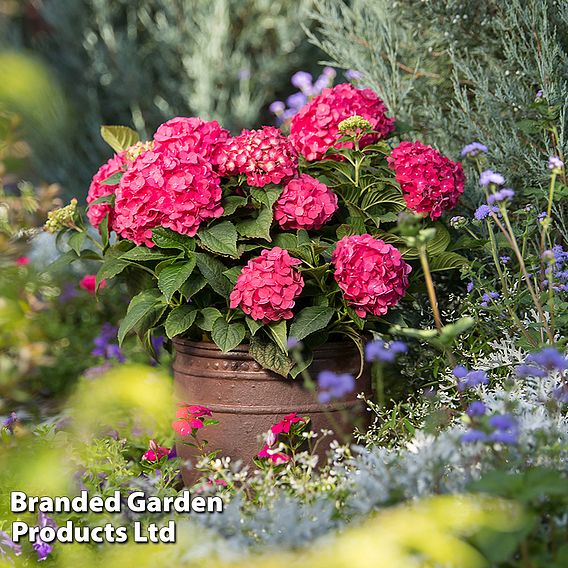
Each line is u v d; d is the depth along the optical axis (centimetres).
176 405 291
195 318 285
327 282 289
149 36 781
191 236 280
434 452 194
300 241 282
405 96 399
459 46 389
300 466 273
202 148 288
